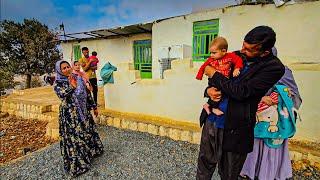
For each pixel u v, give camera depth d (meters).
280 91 2.57
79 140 3.66
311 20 7.34
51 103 8.82
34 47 19.81
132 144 4.80
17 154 5.57
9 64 19.70
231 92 1.87
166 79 5.51
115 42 13.37
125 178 3.50
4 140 6.63
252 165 2.82
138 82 5.97
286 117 2.60
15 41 20.50
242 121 1.94
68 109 3.58
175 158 4.12
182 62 5.21
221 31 8.84
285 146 2.79
